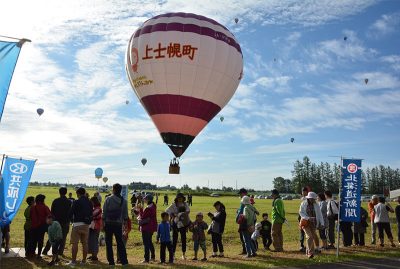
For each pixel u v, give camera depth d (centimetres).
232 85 1697
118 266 993
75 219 1038
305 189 1221
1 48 795
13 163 1271
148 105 1667
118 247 1019
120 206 1016
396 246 1377
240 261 1092
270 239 1345
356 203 1159
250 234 1173
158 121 1661
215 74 1612
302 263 1054
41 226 1119
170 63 1577
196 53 1575
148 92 1642
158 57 1585
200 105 1631
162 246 1077
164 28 1605
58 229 1038
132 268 971
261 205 5116
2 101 791
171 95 1605
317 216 1181
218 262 1078
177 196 1200
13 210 1238
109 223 1009
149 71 1612
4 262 1059
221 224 1198
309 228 1149
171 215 1184
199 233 1139
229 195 9281
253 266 1009
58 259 1080
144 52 1616
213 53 1598
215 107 1681
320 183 11806
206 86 1612
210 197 8331
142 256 1282
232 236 1831
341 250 1270
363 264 1045
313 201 1188
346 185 1173
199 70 1583
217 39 1617
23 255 1171
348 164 1176
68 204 1161
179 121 1633
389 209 1429
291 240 1686
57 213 1148
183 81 1588
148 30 1636
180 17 1630
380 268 998
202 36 1592
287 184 14875
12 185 1258
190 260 1130
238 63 1694
